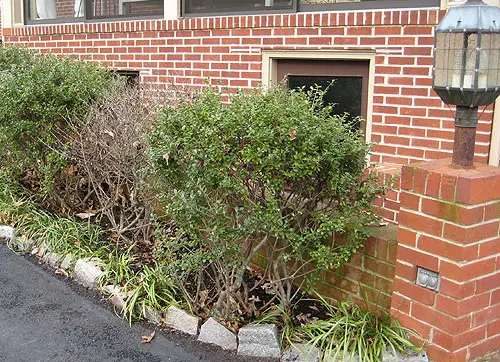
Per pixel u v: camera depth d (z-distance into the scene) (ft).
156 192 14.70
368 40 15.81
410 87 15.17
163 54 20.90
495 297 10.52
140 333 12.56
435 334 10.40
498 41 9.55
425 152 15.06
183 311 12.64
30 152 18.38
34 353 11.80
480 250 10.04
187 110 11.84
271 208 11.00
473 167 10.36
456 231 9.86
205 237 12.30
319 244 11.48
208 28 19.39
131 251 15.84
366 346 10.84
